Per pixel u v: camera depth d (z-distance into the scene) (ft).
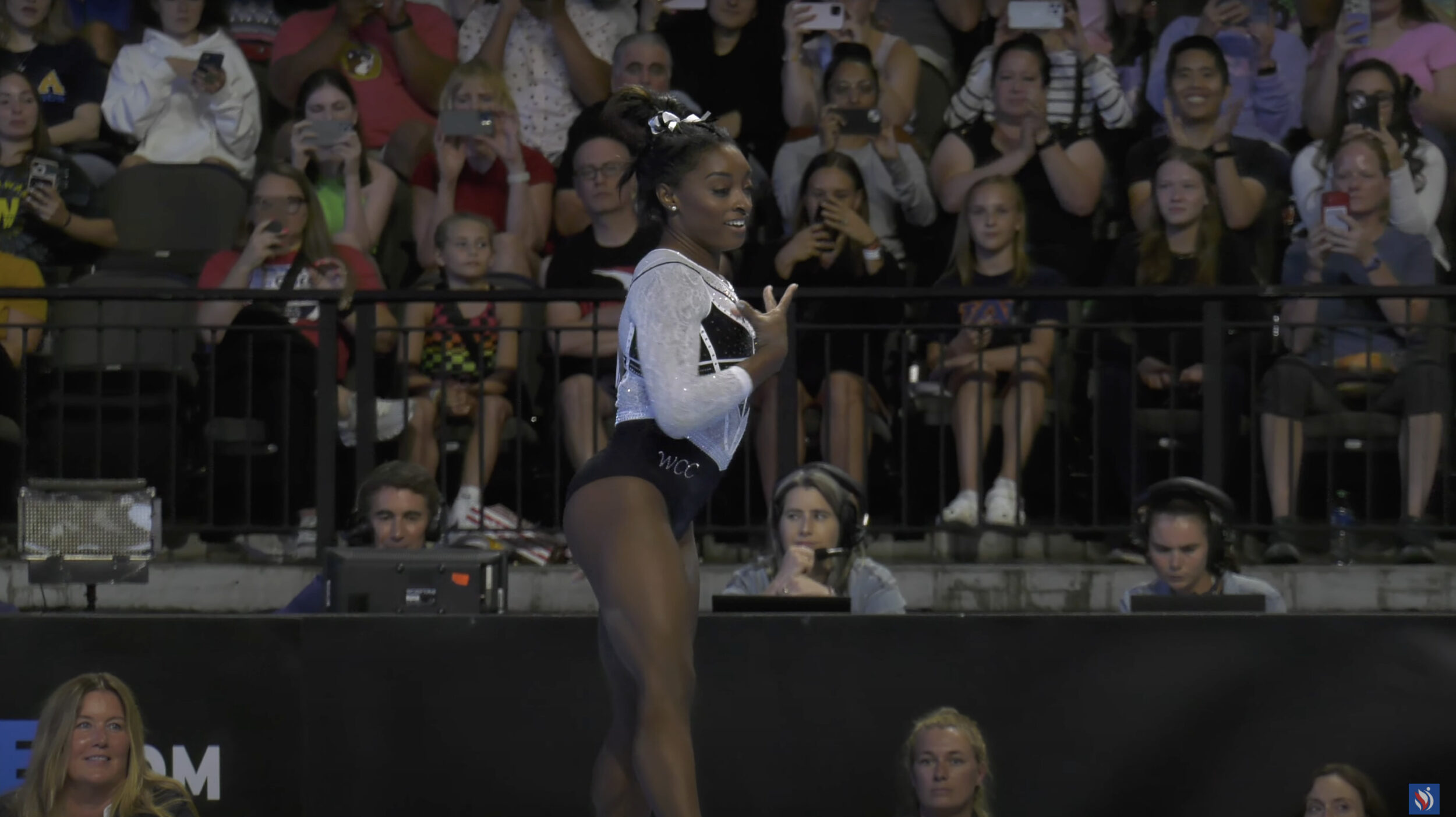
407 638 47.44
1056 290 73.46
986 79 85.10
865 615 47.19
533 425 82.48
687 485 34.30
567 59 87.25
